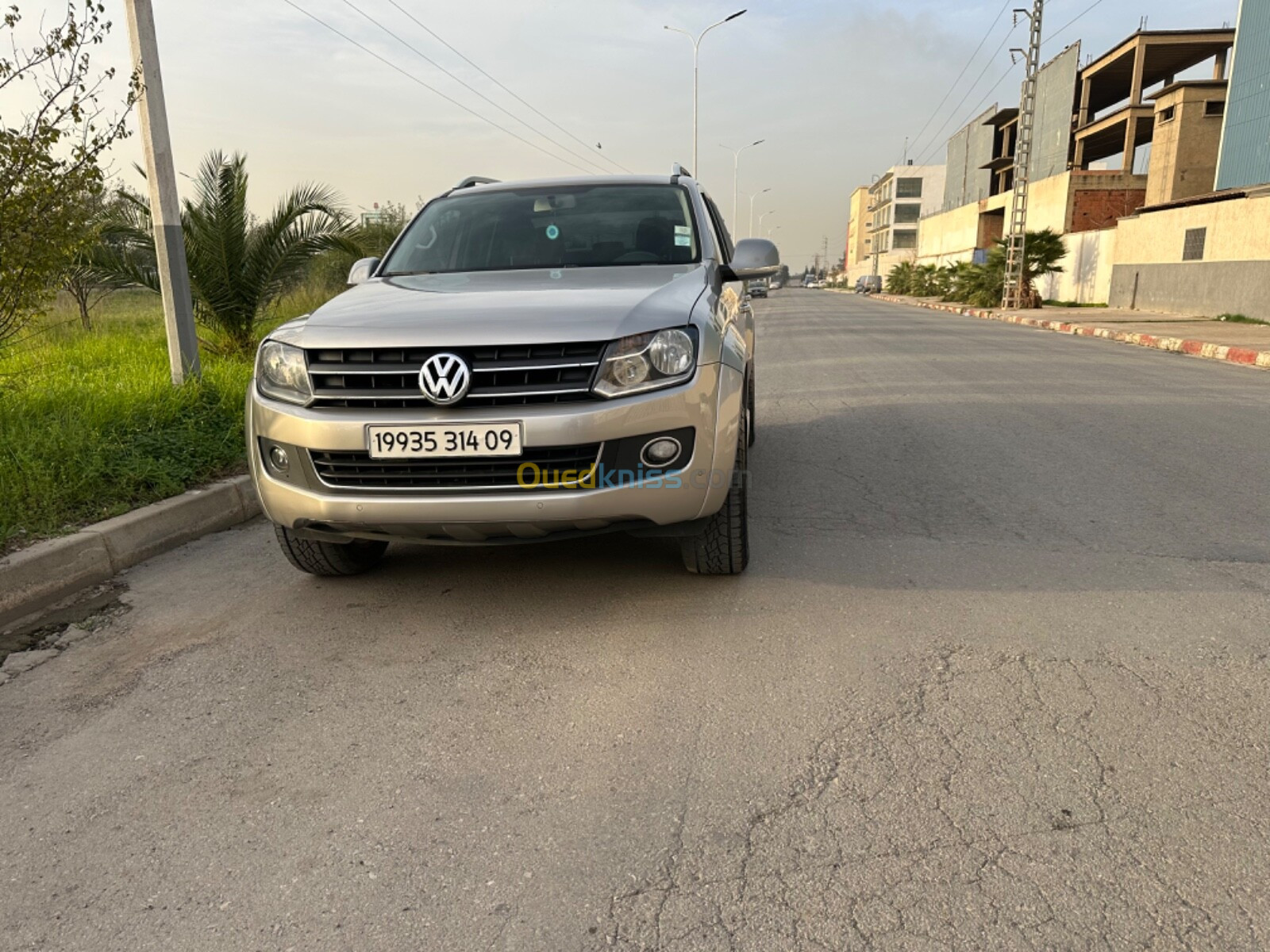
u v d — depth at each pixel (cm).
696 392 308
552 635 324
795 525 451
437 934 180
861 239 13575
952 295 4266
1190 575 368
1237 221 2066
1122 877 189
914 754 239
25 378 657
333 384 308
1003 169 5453
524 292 342
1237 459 587
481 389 295
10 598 359
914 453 625
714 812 217
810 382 1051
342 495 308
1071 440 661
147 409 598
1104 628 317
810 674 287
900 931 176
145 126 677
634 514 303
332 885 196
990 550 406
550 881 195
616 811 219
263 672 303
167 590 386
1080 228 3600
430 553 421
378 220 1922
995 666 289
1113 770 228
